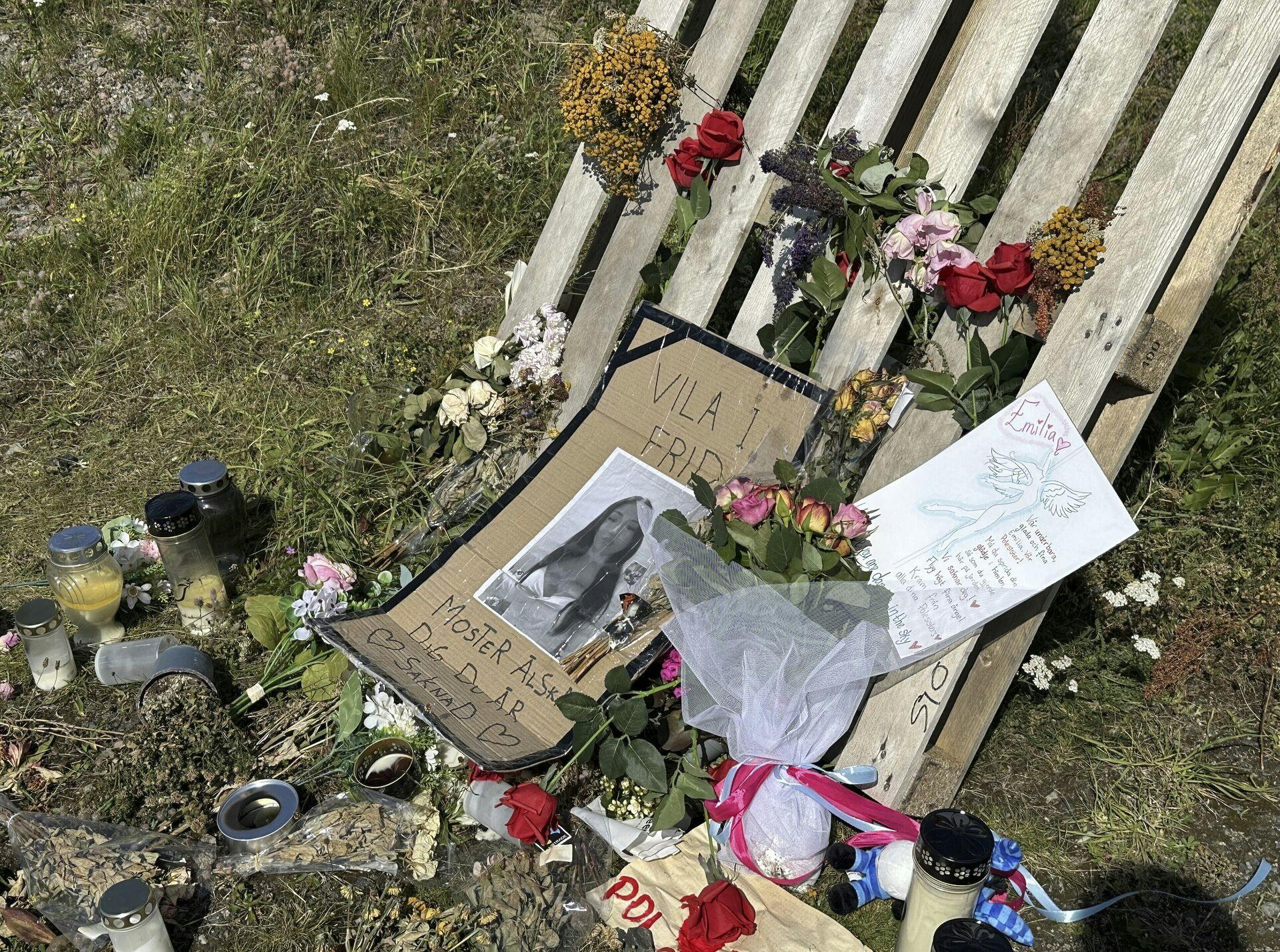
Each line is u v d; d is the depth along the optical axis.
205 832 2.51
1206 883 2.52
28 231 4.52
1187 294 2.56
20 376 3.96
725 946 2.25
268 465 3.55
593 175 3.45
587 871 2.43
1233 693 3.03
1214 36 2.41
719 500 2.56
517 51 5.25
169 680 2.69
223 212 4.43
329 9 5.40
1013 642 2.58
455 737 2.50
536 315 3.52
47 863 2.35
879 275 2.78
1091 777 2.77
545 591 2.82
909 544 2.62
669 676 2.62
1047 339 2.56
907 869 2.33
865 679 2.46
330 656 2.91
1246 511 3.43
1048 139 2.59
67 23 5.23
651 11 3.36
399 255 4.45
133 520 3.32
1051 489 2.49
